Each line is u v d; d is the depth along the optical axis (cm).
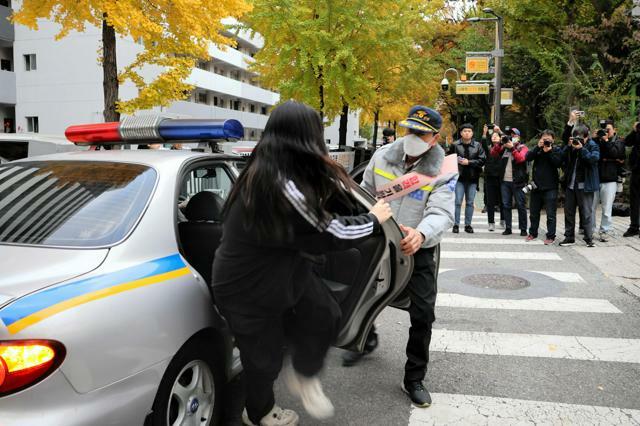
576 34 1548
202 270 311
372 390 351
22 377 181
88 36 2648
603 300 559
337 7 1496
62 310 196
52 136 1062
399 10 1611
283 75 1683
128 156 312
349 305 298
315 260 271
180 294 246
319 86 1631
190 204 352
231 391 339
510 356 413
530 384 363
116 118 1113
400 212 322
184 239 318
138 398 214
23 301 193
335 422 309
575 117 820
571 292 591
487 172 988
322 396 267
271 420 265
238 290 232
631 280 636
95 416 196
